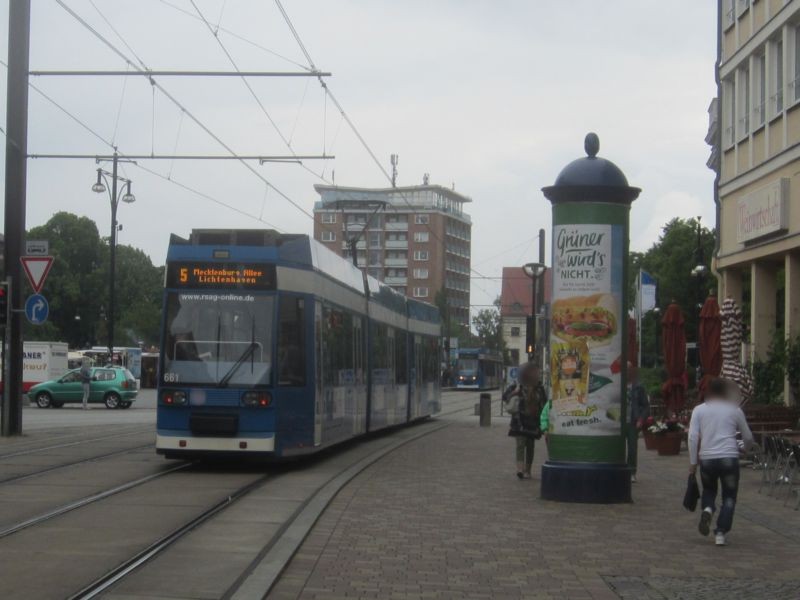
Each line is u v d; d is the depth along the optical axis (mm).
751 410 22094
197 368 18469
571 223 15914
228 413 18312
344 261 23766
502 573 10102
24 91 25406
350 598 8891
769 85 28281
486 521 13430
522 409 18516
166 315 18719
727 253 31891
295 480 17812
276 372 18484
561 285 15922
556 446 15711
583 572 10227
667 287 71375
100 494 14984
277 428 18453
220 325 18625
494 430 34250
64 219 94688
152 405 53500
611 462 15578
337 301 22250
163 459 20406
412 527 12805
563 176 15984
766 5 28328
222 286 18766
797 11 26031
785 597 9172
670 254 73250
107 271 95375
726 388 12180
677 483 18609
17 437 25281
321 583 9469
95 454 21031
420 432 32438
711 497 12156
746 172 29922
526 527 12992
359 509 14320
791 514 14602
